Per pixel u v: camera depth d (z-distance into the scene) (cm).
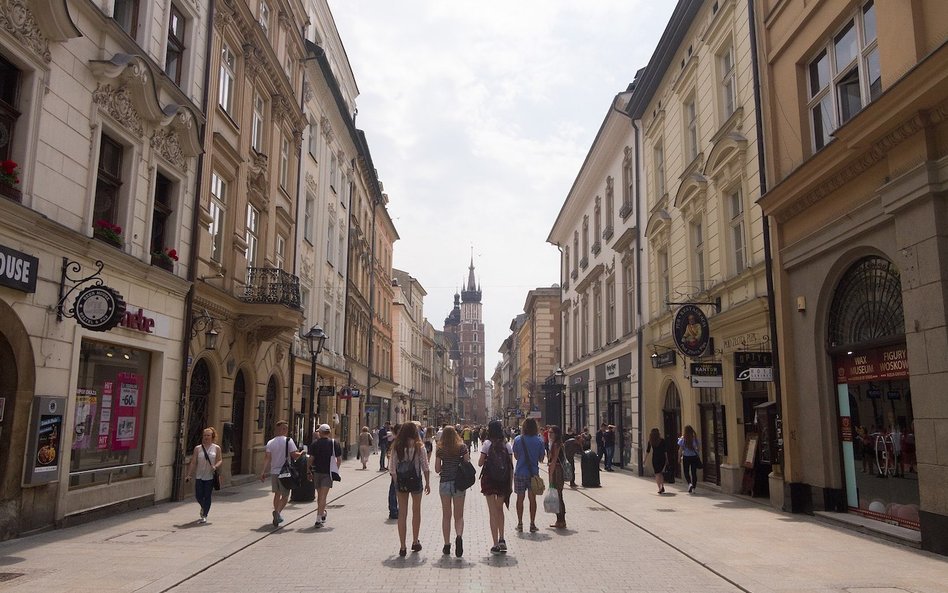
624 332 2716
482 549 959
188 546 937
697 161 1930
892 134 977
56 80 1048
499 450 938
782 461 1348
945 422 870
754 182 1530
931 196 898
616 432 2825
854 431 1160
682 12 1989
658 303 2286
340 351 3303
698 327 1638
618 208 2884
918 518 979
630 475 2378
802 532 1073
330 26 3012
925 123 912
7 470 948
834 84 1202
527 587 720
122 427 1287
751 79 1554
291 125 2386
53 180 1042
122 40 1221
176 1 1481
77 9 1105
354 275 3750
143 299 1317
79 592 673
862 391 1135
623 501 1550
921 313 920
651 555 914
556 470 1177
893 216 993
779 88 1392
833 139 1139
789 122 1347
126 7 1296
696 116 1967
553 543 1012
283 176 2341
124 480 1281
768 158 1425
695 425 1920
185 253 1509
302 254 2547
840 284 1198
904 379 1022
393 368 5800
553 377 4281
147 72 1281
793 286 1328
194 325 1540
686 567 834
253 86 1969
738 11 1639
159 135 1379
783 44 1356
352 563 847
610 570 814
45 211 1020
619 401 2777
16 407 955
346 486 1870
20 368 959
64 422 1058
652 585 736
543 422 5066
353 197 3644
